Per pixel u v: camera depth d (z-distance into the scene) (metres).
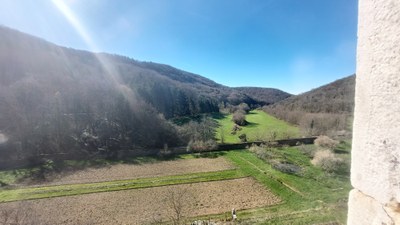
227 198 26.50
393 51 1.67
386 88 1.73
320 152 41.06
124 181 33.03
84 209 24.73
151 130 54.59
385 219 1.77
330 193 26.70
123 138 51.94
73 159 42.94
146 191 29.30
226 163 40.78
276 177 32.47
